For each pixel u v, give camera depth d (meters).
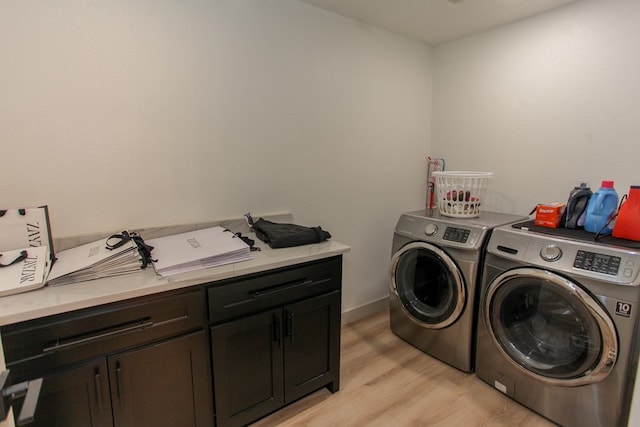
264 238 1.79
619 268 1.40
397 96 2.67
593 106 2.01
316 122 2.25
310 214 2.32
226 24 1.83
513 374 1.78
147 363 1.27
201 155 1.83
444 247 2.04
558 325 1.64
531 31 2.24
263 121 2.02
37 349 1.07
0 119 1.37
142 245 1.46
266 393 1.60
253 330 1.51
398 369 2.08
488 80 2.51
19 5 1.35
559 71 2.13
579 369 1.52
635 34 1.82
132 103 1.62
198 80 1.77
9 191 1.42
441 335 2.13
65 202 1.52
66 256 1.41
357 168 2.52
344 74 2.34
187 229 1.81
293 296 1.61
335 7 2.15
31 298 1.12
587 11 1.98
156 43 1.64
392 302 2.44
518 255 1.71
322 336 1.76
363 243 2.66
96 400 1.18
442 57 2.80
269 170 2.09
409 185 2.88
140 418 1.28
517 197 2.42
